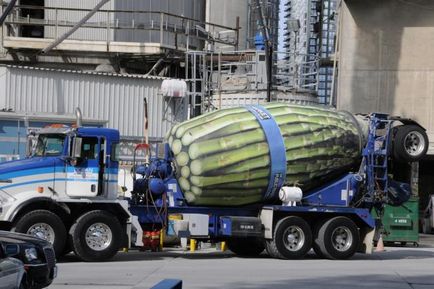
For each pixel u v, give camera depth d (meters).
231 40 34.94
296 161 17.20
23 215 14.89
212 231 17.20
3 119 23.34
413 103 31.39
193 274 13.71
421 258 18.89
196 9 33.75
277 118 17.33
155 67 29.50
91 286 11.72
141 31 30.69
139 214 16.62
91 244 15.43
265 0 35.84
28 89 24.75
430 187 37.28
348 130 18.02
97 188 15.61
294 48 31.84
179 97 27.19
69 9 29.48
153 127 26.91
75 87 25.53
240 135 16.81
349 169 18.41
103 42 29.61
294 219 17.28
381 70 31.72
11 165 14.99
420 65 31.41
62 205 15.31
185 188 16.75
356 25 32.03
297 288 12.06
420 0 31.41
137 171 17.53
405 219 23.89
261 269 14.92
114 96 26.23
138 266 14.98
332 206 17.80
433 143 30.69
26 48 29.25
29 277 9.78
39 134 15.85
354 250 17.78
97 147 15.69
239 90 28.44
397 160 18.33
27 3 30.22
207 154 16.50
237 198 17.12
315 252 17.92
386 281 13.30
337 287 12.30
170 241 19.47
